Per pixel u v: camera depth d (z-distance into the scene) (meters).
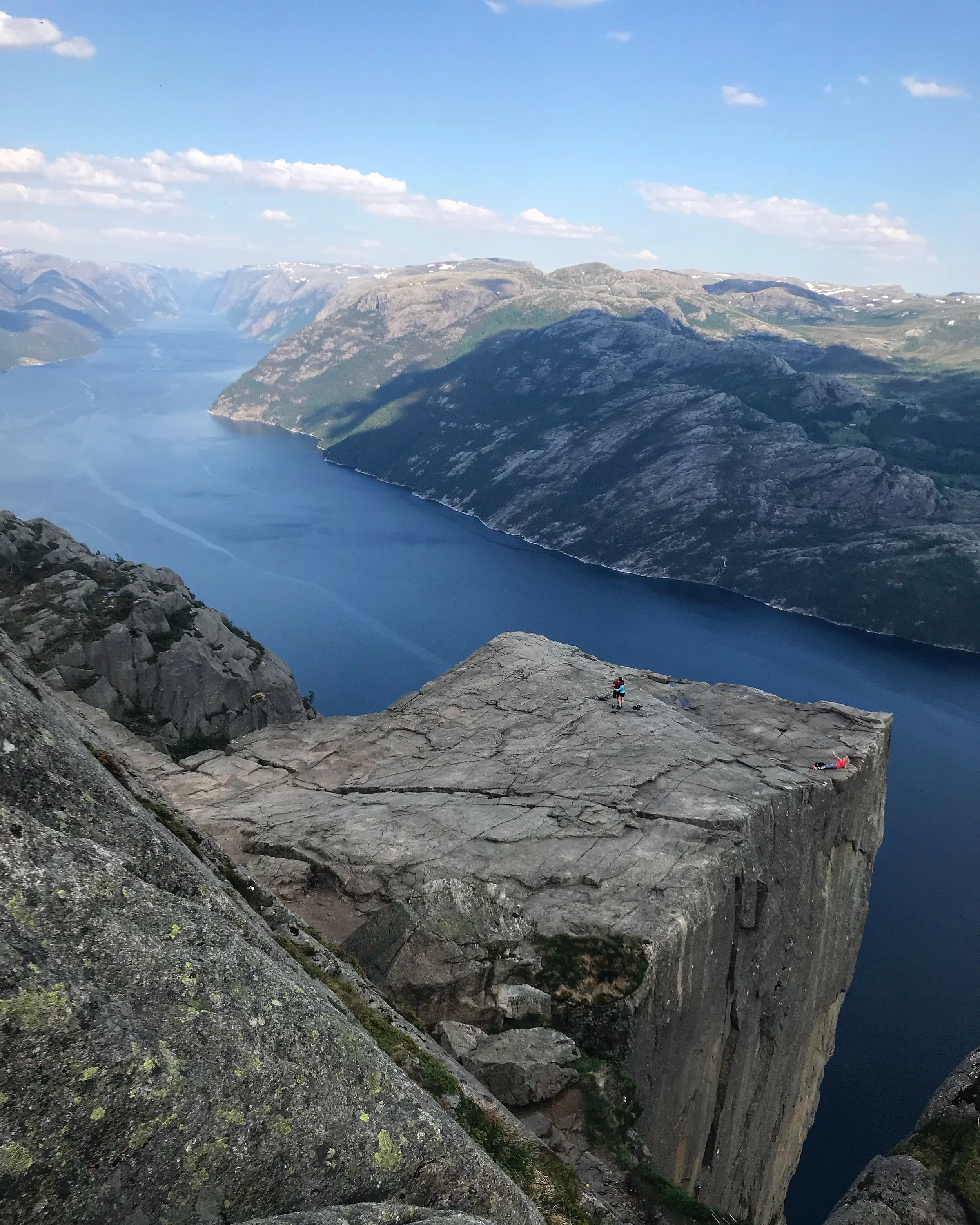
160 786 35.22
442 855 28.27
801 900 34.38
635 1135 21.36
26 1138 6.70
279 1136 8.38
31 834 8.50
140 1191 7.23
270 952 11.38
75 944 8.02
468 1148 10.85
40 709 11.24
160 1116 7.52
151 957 8.49
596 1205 15.48
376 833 29.73
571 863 27.89
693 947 25.83
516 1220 11.13
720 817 30.48
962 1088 16.50
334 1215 8.16
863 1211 15.10
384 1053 11.68
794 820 33.00
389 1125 9.65
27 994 7.19
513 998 22.45
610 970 23.80
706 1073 29.19
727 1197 34.47
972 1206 14.75
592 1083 20.80
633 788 32.84
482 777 34.56
